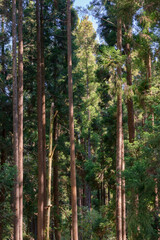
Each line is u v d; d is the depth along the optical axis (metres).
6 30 20.00
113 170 21.25
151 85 14.98
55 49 20.73
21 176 15.28
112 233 20.33
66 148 22.78
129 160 13.47
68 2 15.62
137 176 10.60
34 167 21.23
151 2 10.48
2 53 21.03
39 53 18.33
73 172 14.23
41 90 19.83
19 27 16.36
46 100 22.56
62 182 26.17
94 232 21.03
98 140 32.78
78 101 25.94
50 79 22.02
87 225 20.78
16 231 14.17
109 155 22.98
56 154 22.30
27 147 21.62
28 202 21.48
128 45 17.17
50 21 20.28
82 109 29.78
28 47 20.14
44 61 21.34
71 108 14.73
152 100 13.02
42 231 16.59
